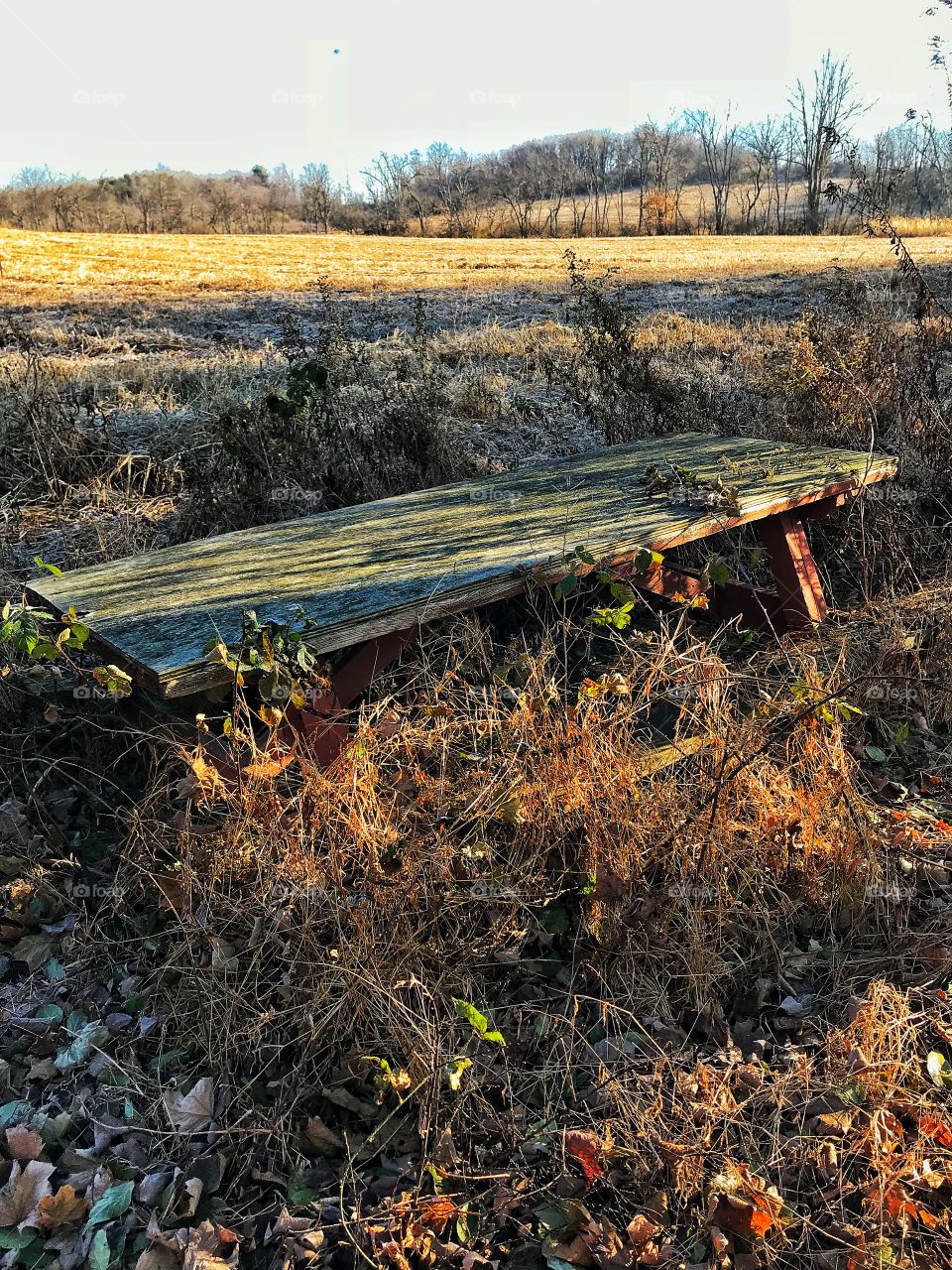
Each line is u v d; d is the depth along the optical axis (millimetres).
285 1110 2289
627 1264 1945
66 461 5926
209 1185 2162
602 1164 2127
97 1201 2119
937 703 3691
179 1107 2316
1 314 12711
